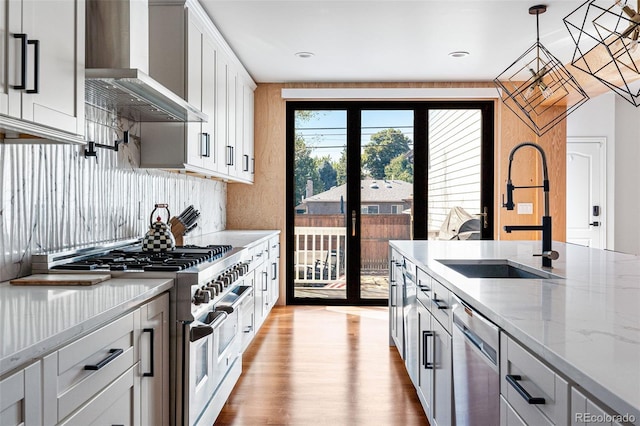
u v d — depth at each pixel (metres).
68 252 2.27
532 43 4.16
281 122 5.54
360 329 4.58
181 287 2.01
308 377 3.34
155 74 3.08
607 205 6.34
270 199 5.57
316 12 3.51
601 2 3.30
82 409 1.31
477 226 5.64
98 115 2.68
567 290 1.73
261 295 4.21
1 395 0.98
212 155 3.69
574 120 6.33
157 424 1.88
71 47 1.77
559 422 1.02
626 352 1.01
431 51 4.40
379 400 2.96
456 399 1.92
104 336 1.43
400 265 3.49
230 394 3.04
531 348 1.14
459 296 1.80
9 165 1.96
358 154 5.69
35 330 1.18
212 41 3.65
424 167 5.65
